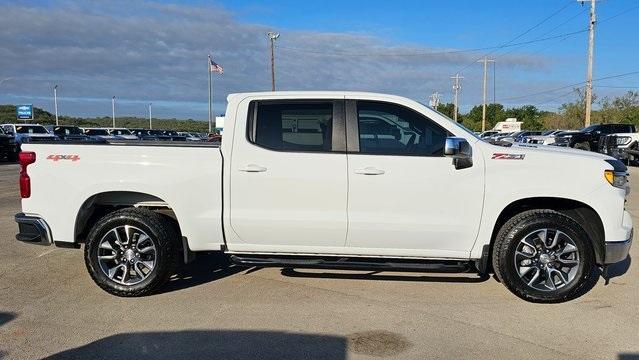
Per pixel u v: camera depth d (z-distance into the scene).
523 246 4.79
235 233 4.93
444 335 4.13
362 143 4.85
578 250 4.72
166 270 4.97
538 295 4.76
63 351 3.84
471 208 4.77
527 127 81.25
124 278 4.98
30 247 6.84
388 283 5.38
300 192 4.81
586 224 4.98
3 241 7.16
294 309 4.68
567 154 4.85
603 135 23.02
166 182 4.89
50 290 5.18
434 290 5.18
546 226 4.71
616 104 60.81
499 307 4.73
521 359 3.73
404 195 4.76
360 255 4.94
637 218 9.04
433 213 4.78
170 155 4.92
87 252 4.98
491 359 3.72
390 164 4.76
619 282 5.43
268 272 5.77
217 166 4.87
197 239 4.96
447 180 4.75
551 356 3.78
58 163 5.02
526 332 4.19
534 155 4.79
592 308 4.71
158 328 4.26
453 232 4.79
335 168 4.78
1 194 12.39
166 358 3.74
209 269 5.88
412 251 4.89
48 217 5.05
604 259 4.79
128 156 4.95
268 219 4.85
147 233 4.93
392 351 3.85
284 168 4.82
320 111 4.91
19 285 5.33
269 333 4.16
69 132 36.34
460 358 3.74
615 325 4.33
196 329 4.24
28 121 64.62
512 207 5.03
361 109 4.90
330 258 5.01
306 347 3.92
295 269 5.84
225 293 5.10
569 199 4.81
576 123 62.91
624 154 21.78
